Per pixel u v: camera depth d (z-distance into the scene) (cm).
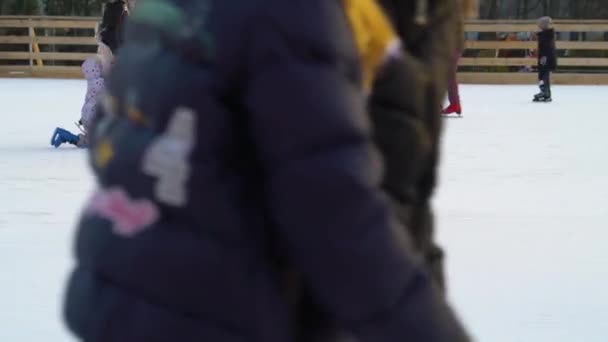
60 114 1464
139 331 153
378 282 144
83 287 162
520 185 793
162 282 152
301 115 143
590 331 410
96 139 169
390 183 167
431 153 181
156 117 154
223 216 151
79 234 166
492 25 2669
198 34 151
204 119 150
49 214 645
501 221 635
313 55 146
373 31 163
